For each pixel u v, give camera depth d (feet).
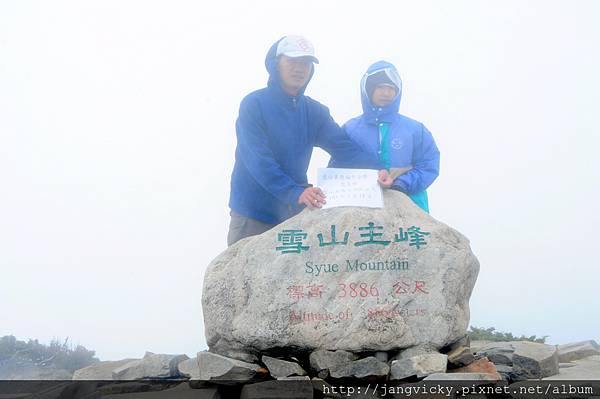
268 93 9.61
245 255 8.61
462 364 8.29
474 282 8.98
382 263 8.50
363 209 8.78
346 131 10.69
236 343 8.39
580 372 8.87
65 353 11.26
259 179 9.16
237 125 9.59
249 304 8.40
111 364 9.62
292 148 9.59
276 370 8.15
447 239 8.69
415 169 10.11
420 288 8.44
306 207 8.90
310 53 9.37
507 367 8.71
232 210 9.78
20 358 10.97
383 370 7.93
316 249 8.54
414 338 8.28
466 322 8.73
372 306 8.32
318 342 8.21
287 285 8.40
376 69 10.36
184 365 8.80
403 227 8.68
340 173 9.05
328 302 8.34
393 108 10.44
